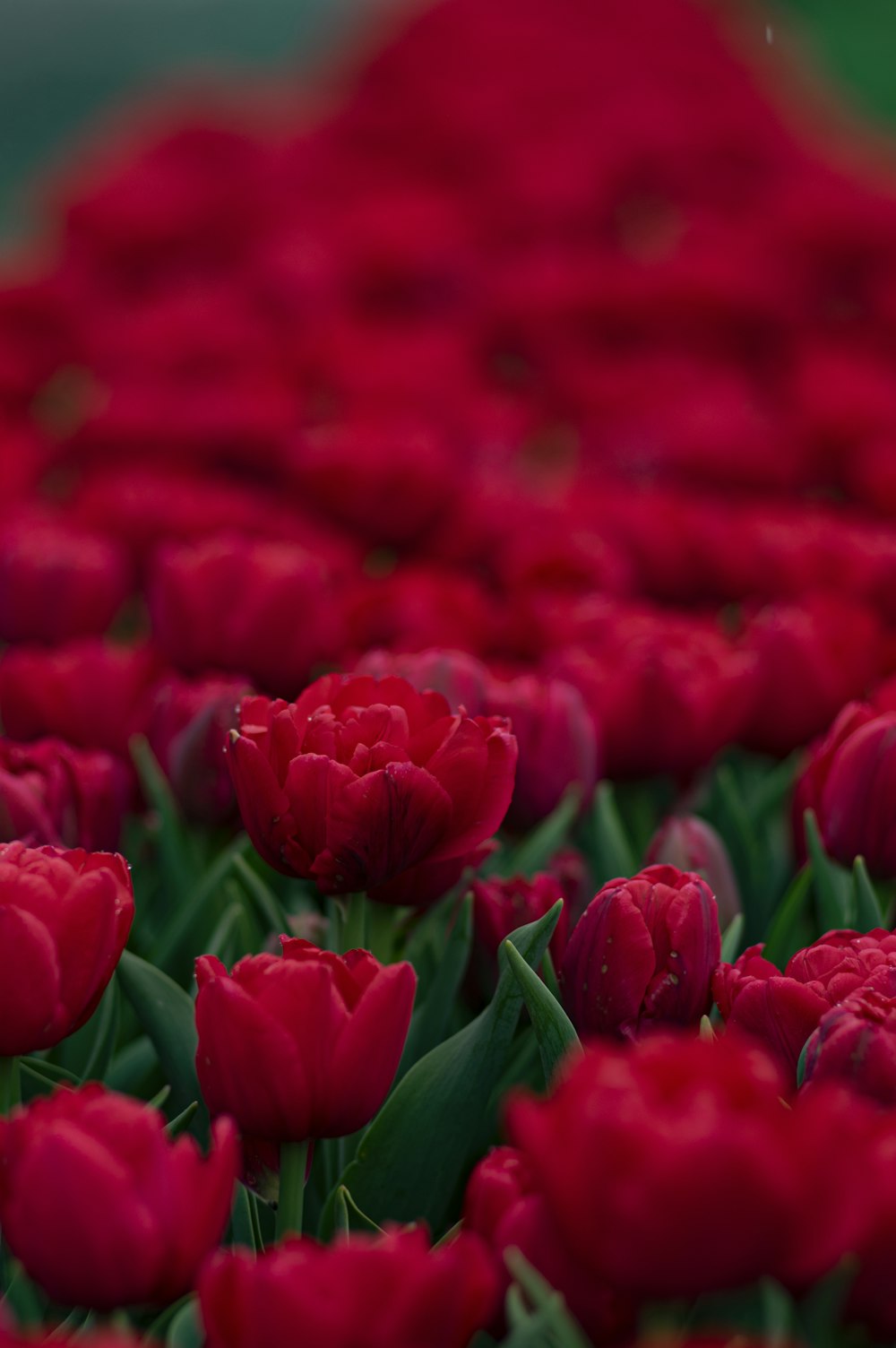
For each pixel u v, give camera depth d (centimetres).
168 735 146
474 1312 113
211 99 784
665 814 160
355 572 209
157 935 147
